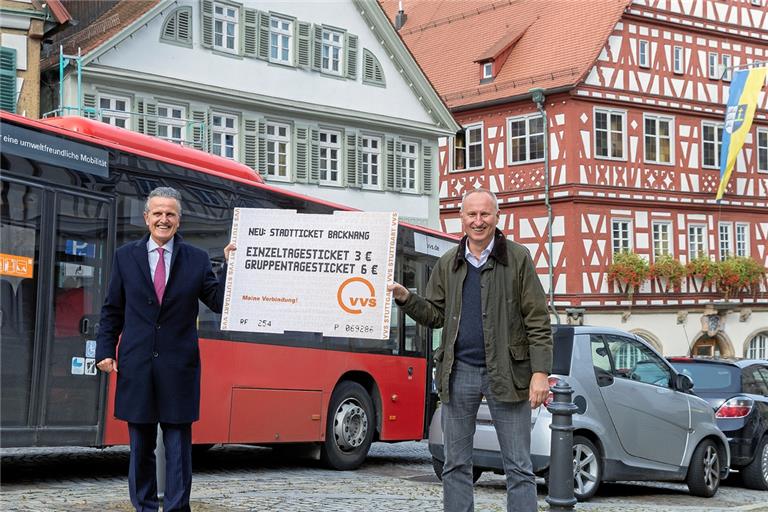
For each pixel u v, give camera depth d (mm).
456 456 6531
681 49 41094
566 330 11359
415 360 14773
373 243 6691
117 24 26312
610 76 38781
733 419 13602
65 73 24969
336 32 31688
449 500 6551
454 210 41844
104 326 6672
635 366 11766
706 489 12250
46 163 9586
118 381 6582
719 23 42312
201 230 11391
